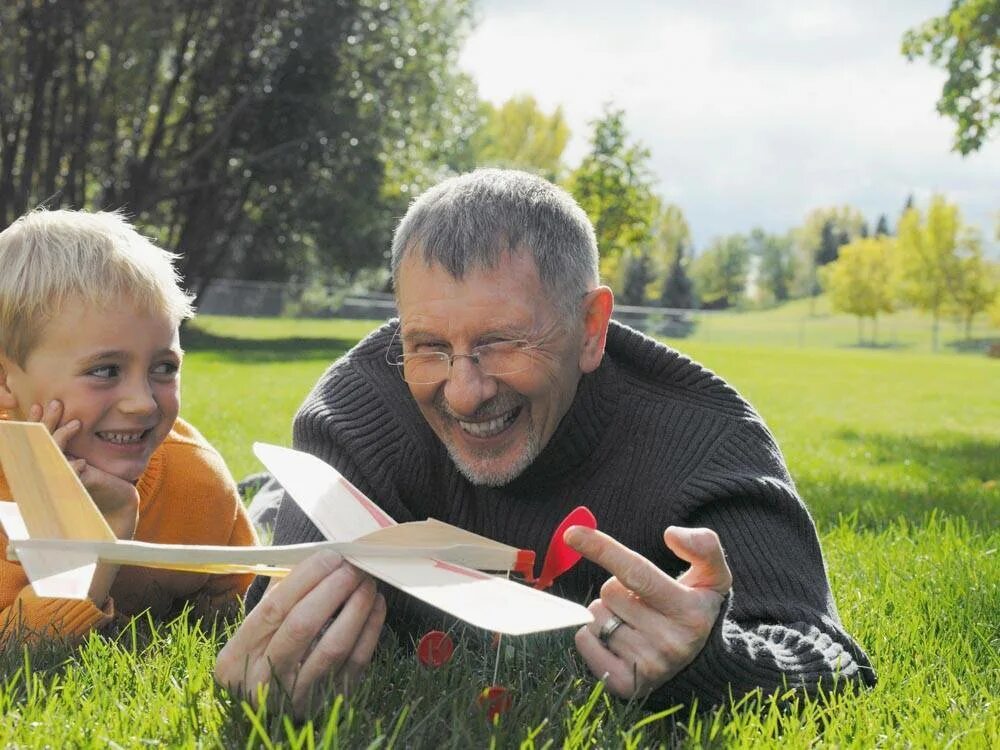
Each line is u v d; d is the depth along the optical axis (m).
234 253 32.56
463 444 2.11
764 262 120.69
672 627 1.75
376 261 28.45
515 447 2.12
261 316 35.62
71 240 2.39
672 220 95.94
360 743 1.66
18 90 21.58
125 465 2.46
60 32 20.98
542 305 2.00
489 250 1.96
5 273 2.38
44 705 1.88
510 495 2.34
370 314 37.34
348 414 2.39
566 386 2.12
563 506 2.31
